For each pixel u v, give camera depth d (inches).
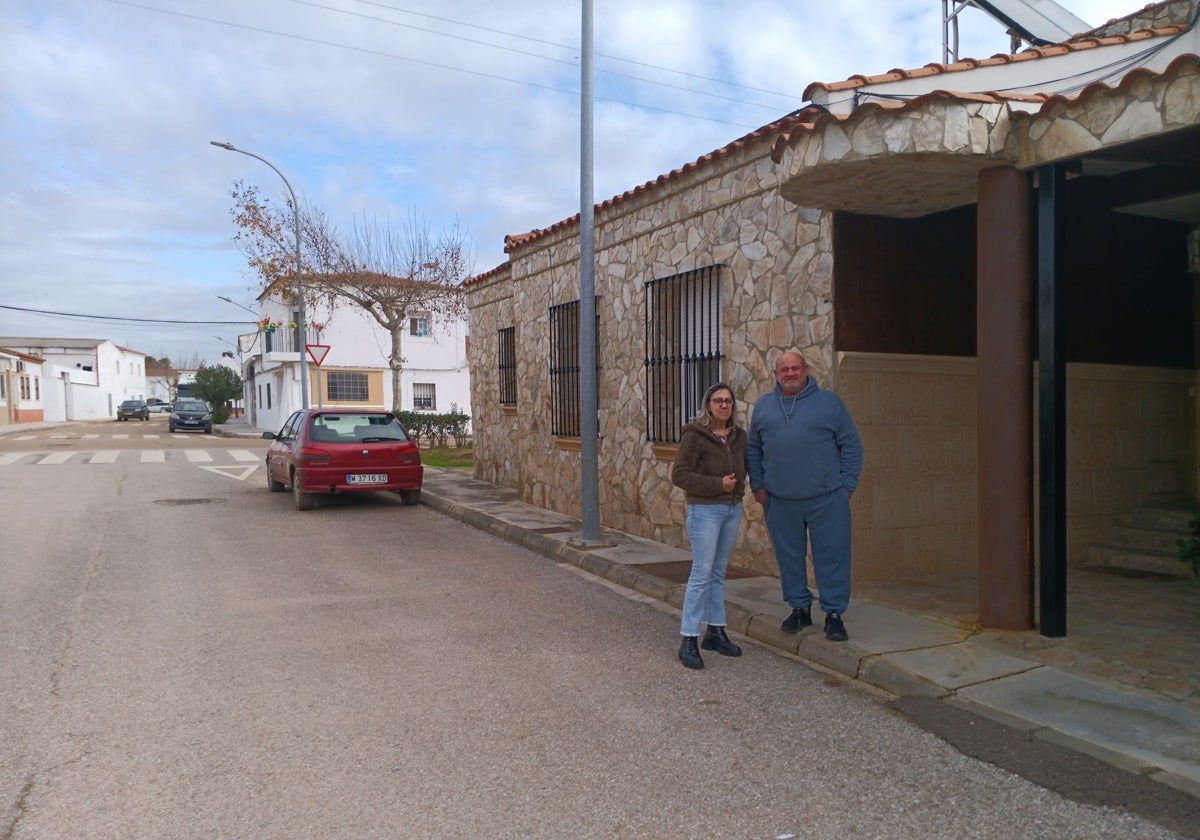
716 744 159.6
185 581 297.4
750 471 224.4
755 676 199.3
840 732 164.7
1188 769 144.9
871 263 260.7
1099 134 185.6
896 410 269.4
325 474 465.4
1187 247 319.6
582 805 135.9
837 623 211.2
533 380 458.3
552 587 291.4
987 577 217.5
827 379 258.1
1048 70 255.4
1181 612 232.8
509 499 484.1
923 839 125.3
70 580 297.3
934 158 201.6
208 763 150.9
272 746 158.4
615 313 377.7
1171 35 259.8
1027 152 201.5
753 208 289.1
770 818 131.6
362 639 228.8
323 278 994.7
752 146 284.5
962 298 277.4
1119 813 131.8
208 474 672.4
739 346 296.7
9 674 198.8
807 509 213.6
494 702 181.8
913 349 268.1
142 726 167.8
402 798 138.2
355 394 1325.0
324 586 291.4
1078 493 302.2
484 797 138.6
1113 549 296.2
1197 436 325.1
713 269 310.2
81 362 2815.0
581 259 339.6
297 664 207.2
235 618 249.4
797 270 269.6
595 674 200.5
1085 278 297.3
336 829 128.3
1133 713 166.9
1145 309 312.2
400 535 396.8
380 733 164.7
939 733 162.9
